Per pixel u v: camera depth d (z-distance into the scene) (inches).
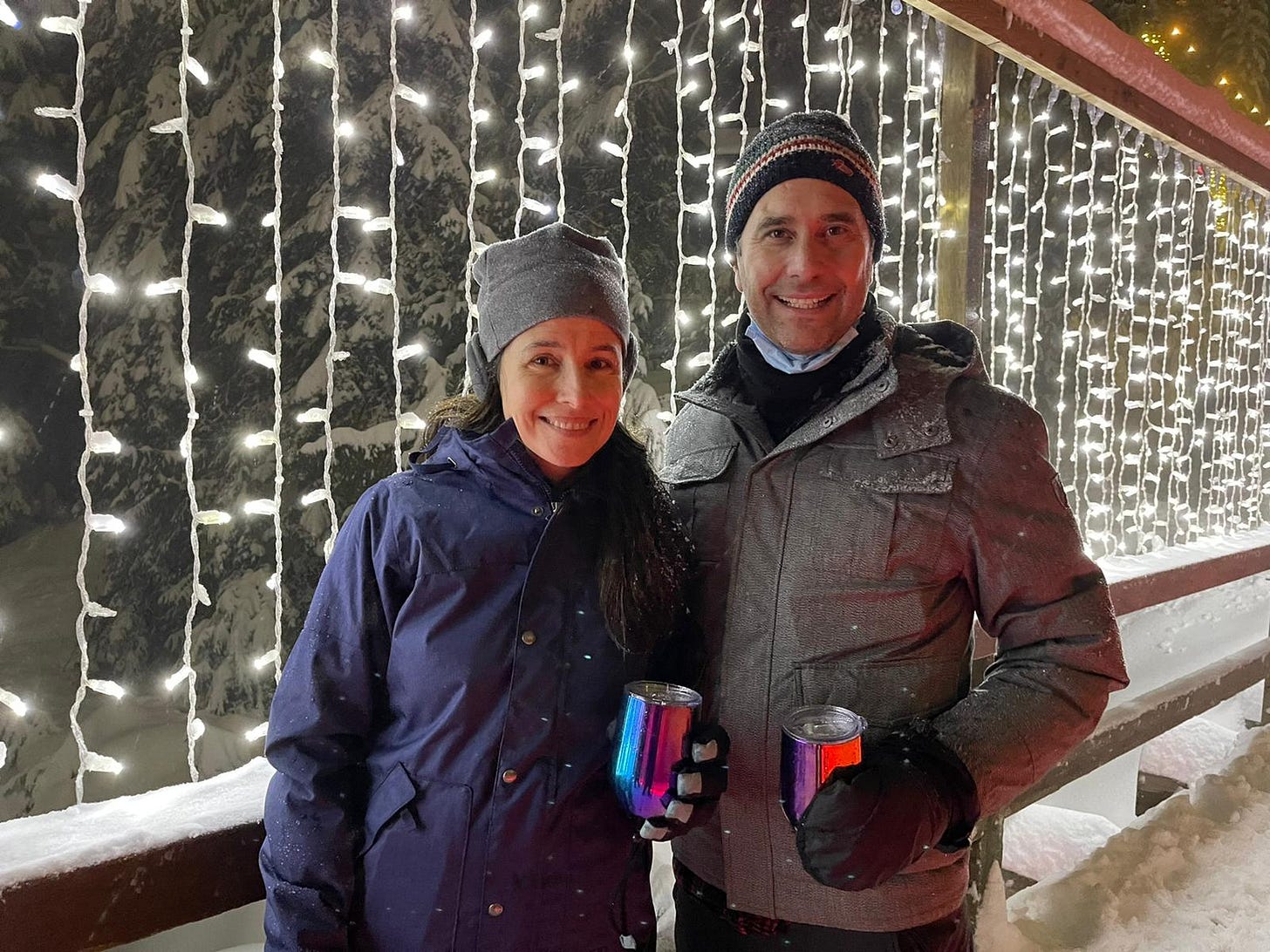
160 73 200.8
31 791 187.8
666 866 66.9
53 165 224.5
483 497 37.9
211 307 206.1
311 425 189.9
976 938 70.4
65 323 248.7
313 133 202.8
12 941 36.5
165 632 211.6
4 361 247.0
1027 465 39.6
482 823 35.7
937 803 34.0
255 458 201.8
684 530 42.5
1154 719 95.2
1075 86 76.9
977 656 68.6
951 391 41.6
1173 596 96.3
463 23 200.1
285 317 200.5
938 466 39.5
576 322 36.9
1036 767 37.6
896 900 39.7
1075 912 78.1
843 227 41.8
